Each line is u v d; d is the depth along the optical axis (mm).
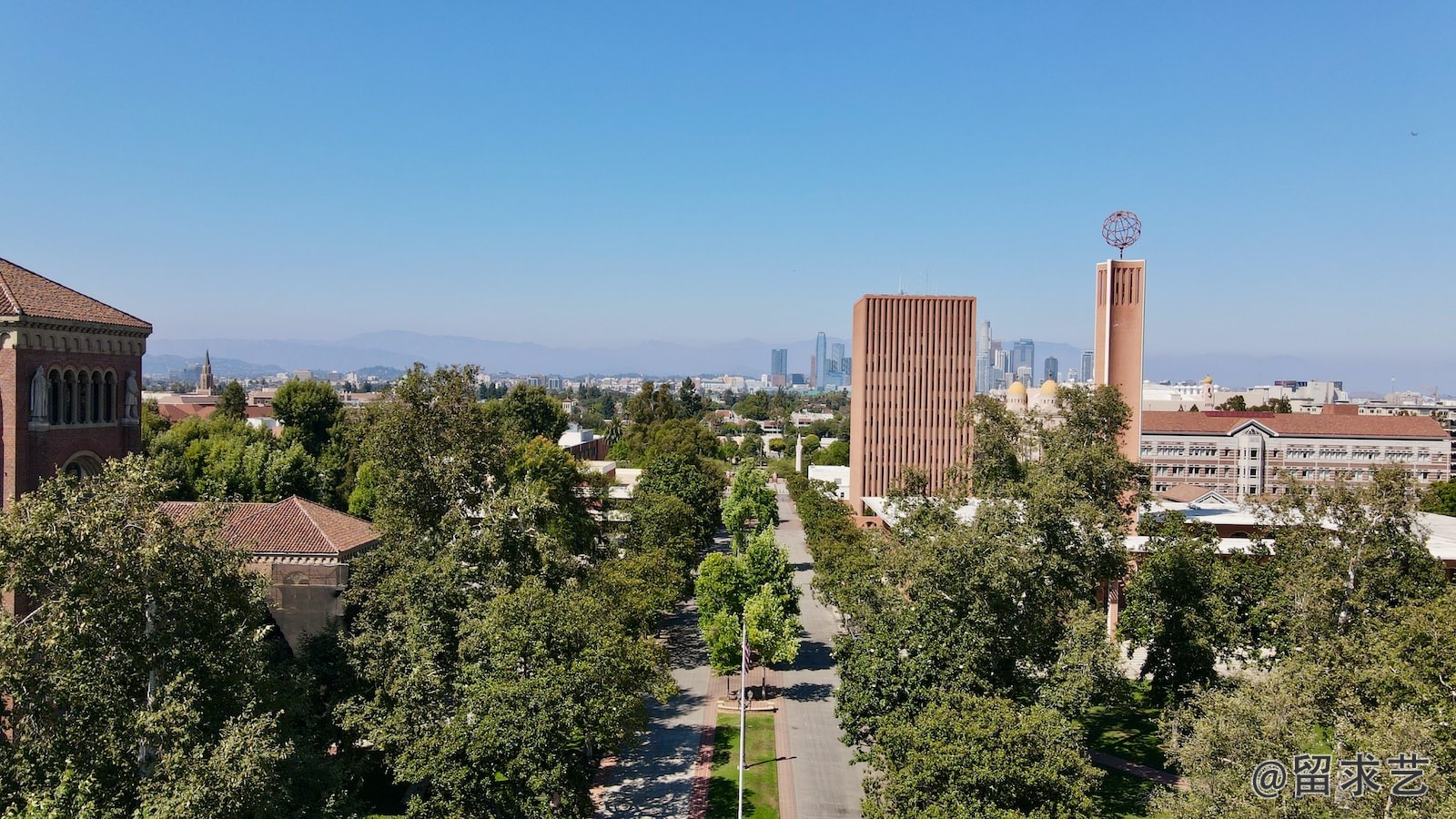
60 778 31641
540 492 64812
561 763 40938
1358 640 47781
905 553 51438
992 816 33312
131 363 52438
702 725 64438
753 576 75938
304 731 41688
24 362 43812
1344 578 54312
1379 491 55250
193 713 32344
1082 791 35094
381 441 61656
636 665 48969
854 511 146625
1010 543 47719
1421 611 45781
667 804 51344
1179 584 60625
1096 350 93688
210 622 36250
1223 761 35469
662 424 197750
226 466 107438
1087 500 61281
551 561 55281
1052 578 53531
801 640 88312
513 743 39625
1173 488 139875
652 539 94500
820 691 72875
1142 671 61562
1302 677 44031
